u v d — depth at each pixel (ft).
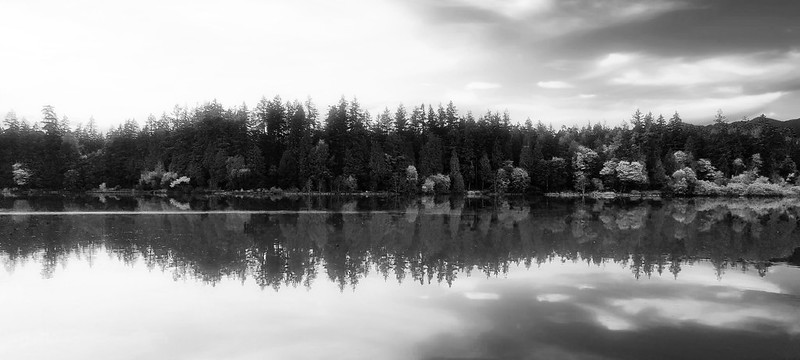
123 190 388.57
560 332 52.42
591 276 77.56
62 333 52.49
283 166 362.53
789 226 144.56
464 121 437.17
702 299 64.75
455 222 154.71
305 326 54.39
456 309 60.34
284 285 72.02
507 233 128.77
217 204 236.22
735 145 386.11
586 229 137.49
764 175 375.45
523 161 391.04
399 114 434.71
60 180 376.89
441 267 84.69
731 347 48.57
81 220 154.92
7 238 115.44
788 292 68.49
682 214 186.19
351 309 60.39
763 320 56.54
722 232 130.82
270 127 404.77
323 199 288.92
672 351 47.50
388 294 67.05
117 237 118.11
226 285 71.87
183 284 72.49
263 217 167.63
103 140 470.39
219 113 396.98
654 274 79.15
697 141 398.21
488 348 48.16
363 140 386.52
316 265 86.38
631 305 61.98
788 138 417.08
